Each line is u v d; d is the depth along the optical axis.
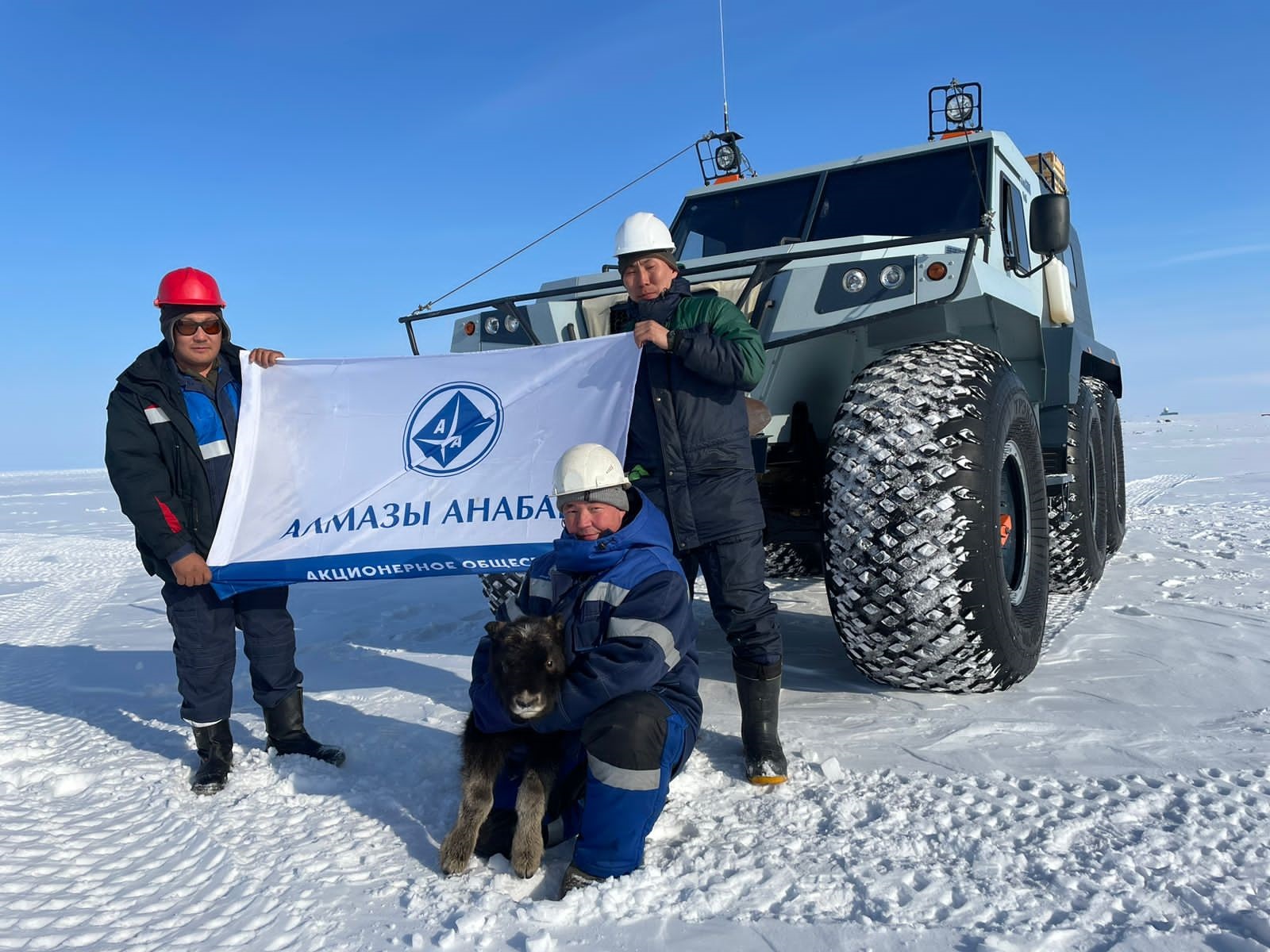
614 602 2.62
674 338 3.06
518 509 3.53
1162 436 51.38
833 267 3.92
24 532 18.67
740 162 6.39
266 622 3.49
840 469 3.56
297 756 3.52
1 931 2.29
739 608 3.13
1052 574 6.10
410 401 3.66
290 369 3.67
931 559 3.39
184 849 2.79
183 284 3.30
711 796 2.99
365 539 3.51
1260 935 1.99
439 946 2.12
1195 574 6.80
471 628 6.09
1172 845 2.43
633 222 3.30
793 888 2.31
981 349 3.96
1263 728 3.38
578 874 2.39
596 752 2.38
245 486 3.50
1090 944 2.00
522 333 4.60
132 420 3.26
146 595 9.16
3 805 3.22
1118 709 3.66
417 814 2.98
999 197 5.30
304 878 2.53
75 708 4.61
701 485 3.17
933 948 2.00
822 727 3.58
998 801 2.79
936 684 3.69
